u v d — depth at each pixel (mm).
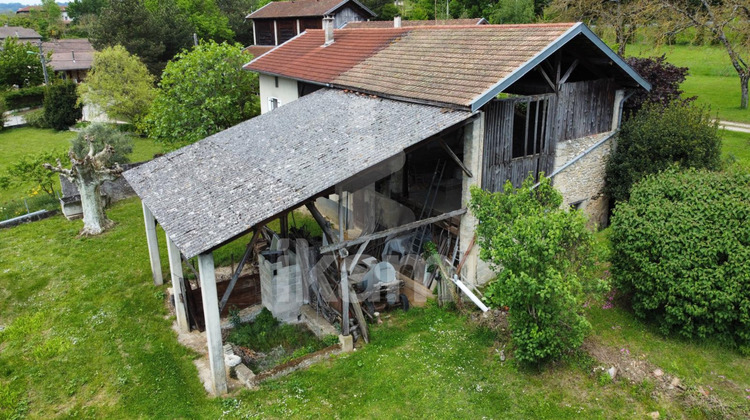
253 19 44312
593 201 15961
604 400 9172
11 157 31312
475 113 11727
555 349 9625
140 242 18109
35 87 48281
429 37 17203
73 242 18203
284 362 10859
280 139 13844
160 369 11258
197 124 23859
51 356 11875
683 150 14398
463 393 9688
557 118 14055
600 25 31703
